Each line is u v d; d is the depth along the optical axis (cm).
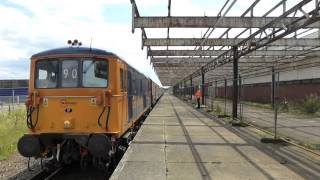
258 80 4894
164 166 984
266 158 1088
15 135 1895
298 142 1429
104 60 1130
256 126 2025
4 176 1093
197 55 3059
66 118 1114
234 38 2319
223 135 1605
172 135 1597
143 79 2216
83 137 1096
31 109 1131
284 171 925
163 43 2345
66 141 1119
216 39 2333
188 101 5738
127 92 1327
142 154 1149
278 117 2733
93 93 1113
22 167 1223
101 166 1138
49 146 1122
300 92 3688
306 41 2423
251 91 5259
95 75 1127
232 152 1187
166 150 1222
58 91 1121
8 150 1495
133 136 1567
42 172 1138
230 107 3772
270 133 1691
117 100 1127
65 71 1131
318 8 1189
